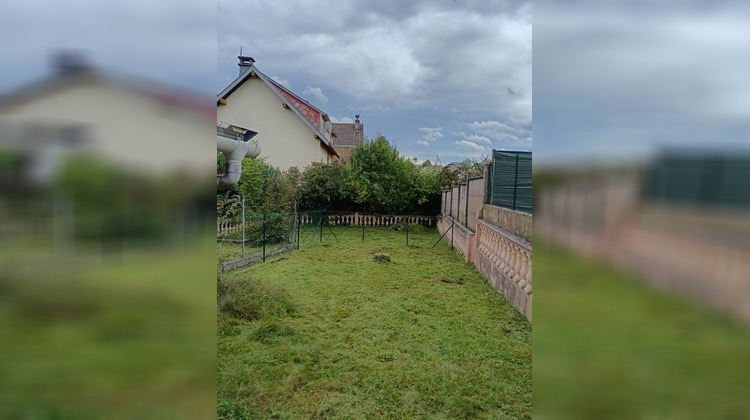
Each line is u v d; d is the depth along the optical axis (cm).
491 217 599
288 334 329
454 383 250
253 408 222
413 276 574
